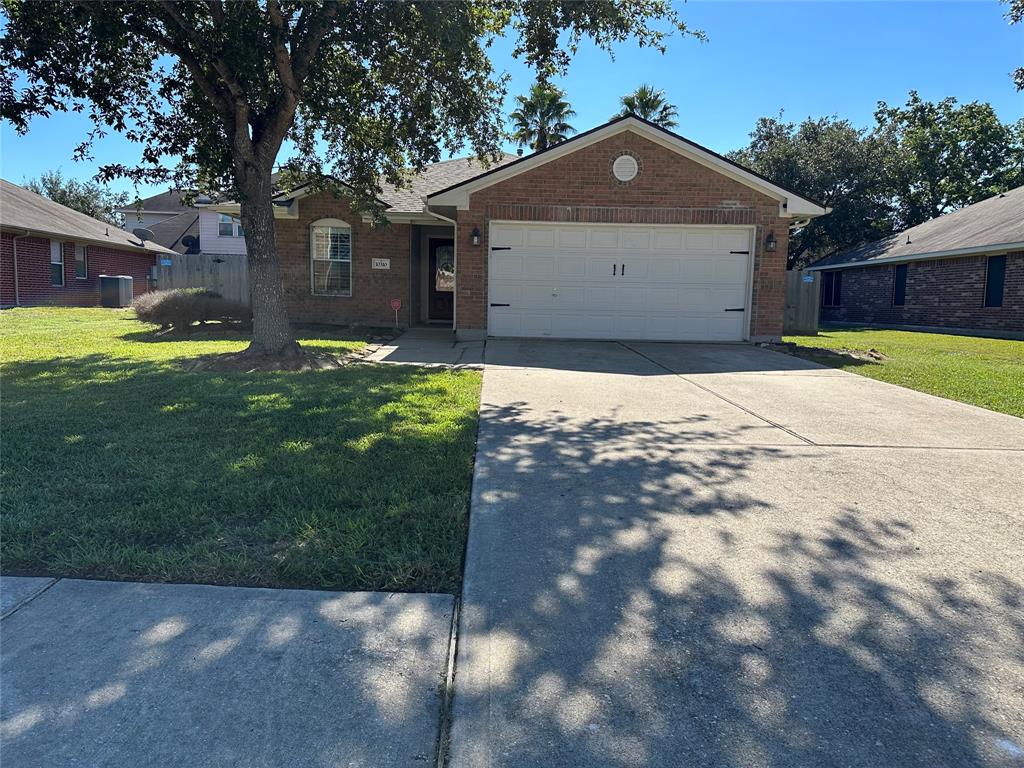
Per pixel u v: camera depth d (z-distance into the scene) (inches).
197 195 419.8
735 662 96.7
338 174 471.8
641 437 217.2
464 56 369.7
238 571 119.7
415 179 662.5
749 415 254.5
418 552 126.4
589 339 510.6
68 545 128.0
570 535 138.6
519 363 385.7
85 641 99.6
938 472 184.4
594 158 493.4
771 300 507.8
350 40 360.8
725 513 151.9
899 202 1235.2
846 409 267.7
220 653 97.2
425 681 92.2
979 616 109.6
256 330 369.7
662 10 379.2
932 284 789.2
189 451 184.7
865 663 96.7
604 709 86.8
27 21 323.0
